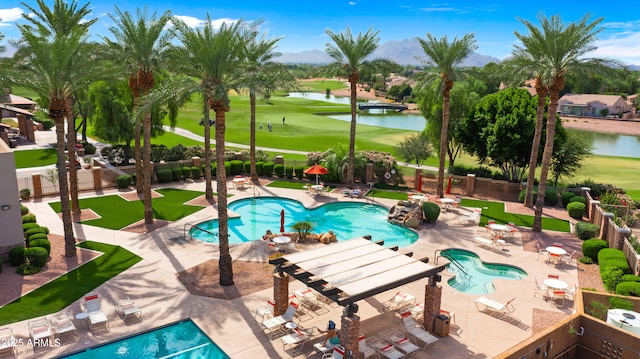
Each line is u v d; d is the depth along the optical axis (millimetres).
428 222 30984
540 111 32875
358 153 41469
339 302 14258
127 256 23984
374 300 19922
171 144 62219
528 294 20734
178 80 20484
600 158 66375
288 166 43281
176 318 17922
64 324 16391
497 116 40875
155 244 25750
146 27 26562
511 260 24641
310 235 27516
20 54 28094
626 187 47812
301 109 129250
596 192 36344
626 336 16344
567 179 50625
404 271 16469
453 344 16641
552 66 27578
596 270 23422
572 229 29844
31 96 102000
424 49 35312
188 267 22781
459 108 45281
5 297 19297
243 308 18812
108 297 19516
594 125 120875
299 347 16141
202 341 16703
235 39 19703
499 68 33219
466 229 29766
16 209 22516
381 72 39781
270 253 24812
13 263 22266
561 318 18594
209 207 33250
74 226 28297
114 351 15961
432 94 46000
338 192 38406
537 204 28969
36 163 45344
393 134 83625
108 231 27609
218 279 21438
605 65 27031
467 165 58031
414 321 17094
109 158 47094
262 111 116312
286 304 17844
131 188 37875
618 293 19594
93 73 24391
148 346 16312
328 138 74688
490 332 17500
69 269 22219
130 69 28984
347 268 16594
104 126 46062
